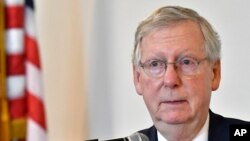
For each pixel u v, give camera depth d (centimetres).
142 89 272
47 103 344
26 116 283
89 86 312
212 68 271
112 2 303
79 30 328
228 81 282
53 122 343
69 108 337
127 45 298
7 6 281
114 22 302
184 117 261
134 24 296
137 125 294
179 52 256
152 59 261
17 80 280
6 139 275
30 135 279
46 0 344
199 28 262
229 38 281
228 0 280
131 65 297
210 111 281
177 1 282
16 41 280
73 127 335
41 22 344
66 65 337
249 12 279
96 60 311
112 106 302
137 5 294
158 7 287
